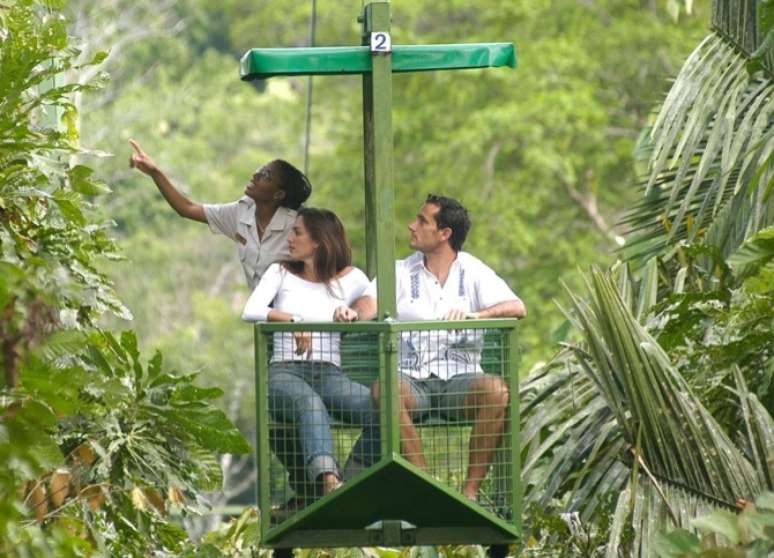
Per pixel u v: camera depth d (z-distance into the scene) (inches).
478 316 843.4
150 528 821.2
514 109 2578.7
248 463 3238.2
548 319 2573.8
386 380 746.2
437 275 860.0
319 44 3075.8
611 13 2792.8
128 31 3294.8
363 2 818.2
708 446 791.1
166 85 3334.2
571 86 2652.6
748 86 994.1
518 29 2773.1
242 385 3043.8
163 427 813.9
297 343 781.3
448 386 778.8
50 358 622.5
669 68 2657.5
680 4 1417.3
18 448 594.2
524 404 964.6
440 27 2930.6
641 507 797.9
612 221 2682.1
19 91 748.0
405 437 772.6
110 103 3316.9
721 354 860.6
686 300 888.9
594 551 876.0
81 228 772.0
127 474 799.7
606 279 807.1
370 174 914.7
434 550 975.6
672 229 953.5
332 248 856.9
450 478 786.8
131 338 808.9
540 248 2657.5
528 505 903.1
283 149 3344.0
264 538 779.4
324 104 3105.3
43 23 788.6
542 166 2586.1
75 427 789.2
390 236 767.1
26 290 605.9
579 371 937.5
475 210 2620.6
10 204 753.0
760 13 935.0
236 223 987.9
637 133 2659.9
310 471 776.9
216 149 3366.1
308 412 781.3
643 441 816.3
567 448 892.0
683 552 667.4
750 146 936.9
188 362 2977.4
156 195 3221.0
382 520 779.4
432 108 2723.9
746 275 877.2
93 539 754.2
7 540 612.7
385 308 761.6
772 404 874.1
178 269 3211.1
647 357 800.9
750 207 975.6
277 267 862.5
